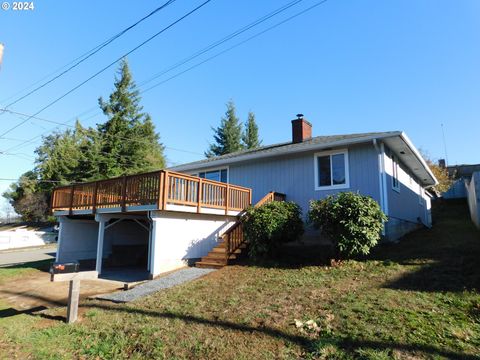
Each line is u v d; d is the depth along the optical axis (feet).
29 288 30.45
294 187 41.16
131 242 48.19
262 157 43.57
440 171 91.30
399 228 40.19
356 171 36.50
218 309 18.15
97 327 17.08
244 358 12.46
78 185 40.06
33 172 117.19
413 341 12.26
